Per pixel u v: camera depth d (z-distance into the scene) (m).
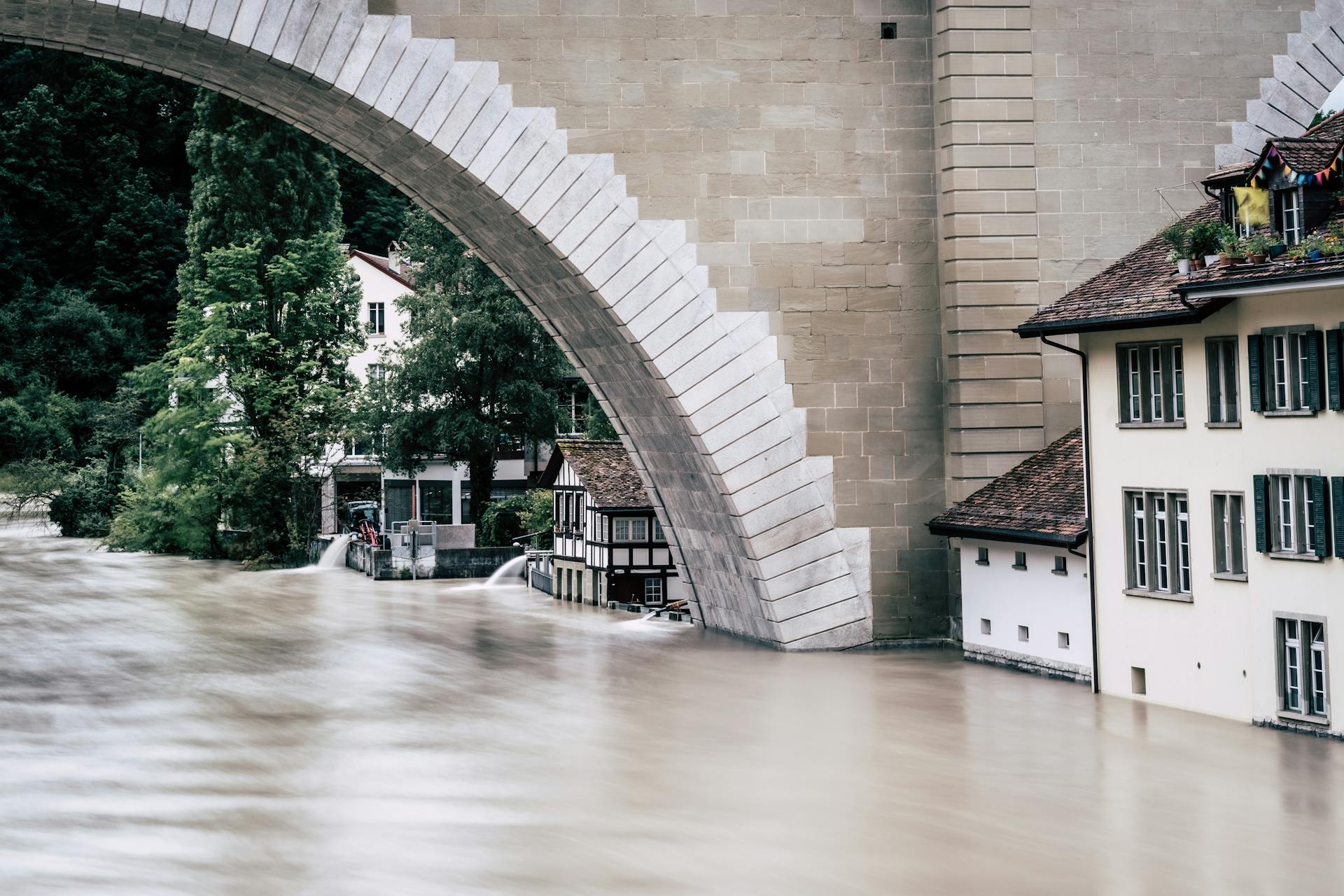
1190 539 29.31
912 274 38.31
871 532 38.25
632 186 37.00
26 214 112.69
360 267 90.31
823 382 37.97
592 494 53.56
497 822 22.75
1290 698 27.45
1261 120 39.12
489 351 72.81
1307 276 25.66
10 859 20.59
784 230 37.69
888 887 19.77
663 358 37.25
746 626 41.53
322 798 24.16
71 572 67.00
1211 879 19.98
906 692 32.75
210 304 78.06
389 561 65.00
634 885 19.80
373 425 75.25
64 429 101.06
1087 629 32.62
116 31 35.56
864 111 38.06
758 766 26.34
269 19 34.62
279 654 39.81
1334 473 25.98
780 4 37.62
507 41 36.25
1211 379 28.75
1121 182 38.41
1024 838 21.91
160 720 30.55
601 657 38.50
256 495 73.44
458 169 36.34
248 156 78.75
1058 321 32.12
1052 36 38.19
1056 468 35.81
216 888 19.45
